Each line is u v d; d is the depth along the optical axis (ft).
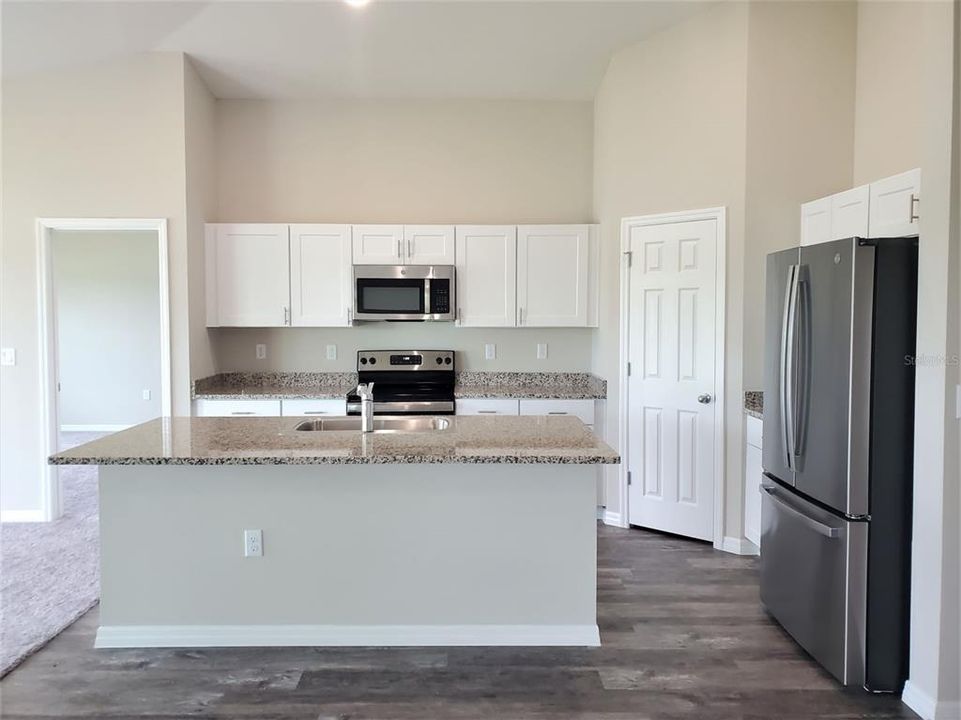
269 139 15.34
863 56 11.17
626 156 13.00
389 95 15.20
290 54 13.01
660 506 12.77
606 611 9.32
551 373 15.79
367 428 8.72
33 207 13.04
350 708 6.97
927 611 6.83
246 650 8.16
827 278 7.56
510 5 11.16
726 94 11.48
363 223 15.44
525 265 14.58
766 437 9.25
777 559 8.80
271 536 8.21
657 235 12.56
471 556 8.30
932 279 6.75
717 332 11.76
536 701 7.12
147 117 13.06
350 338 15.64
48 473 13.30
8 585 10.18
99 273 23.54
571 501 8.29
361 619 8.31
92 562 11.14
